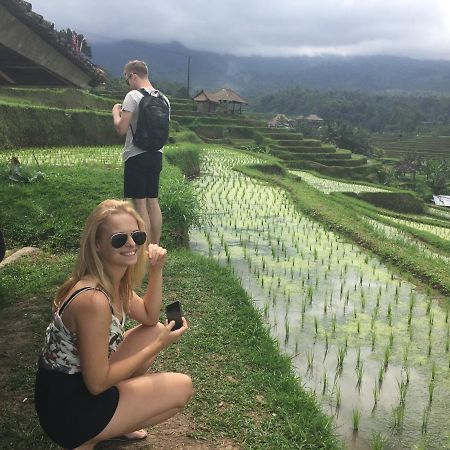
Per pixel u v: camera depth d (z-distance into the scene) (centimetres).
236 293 625
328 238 1041
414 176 6650
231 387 408
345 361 512
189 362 444
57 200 920
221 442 340
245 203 1418
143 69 653
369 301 685
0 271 662
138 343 304
